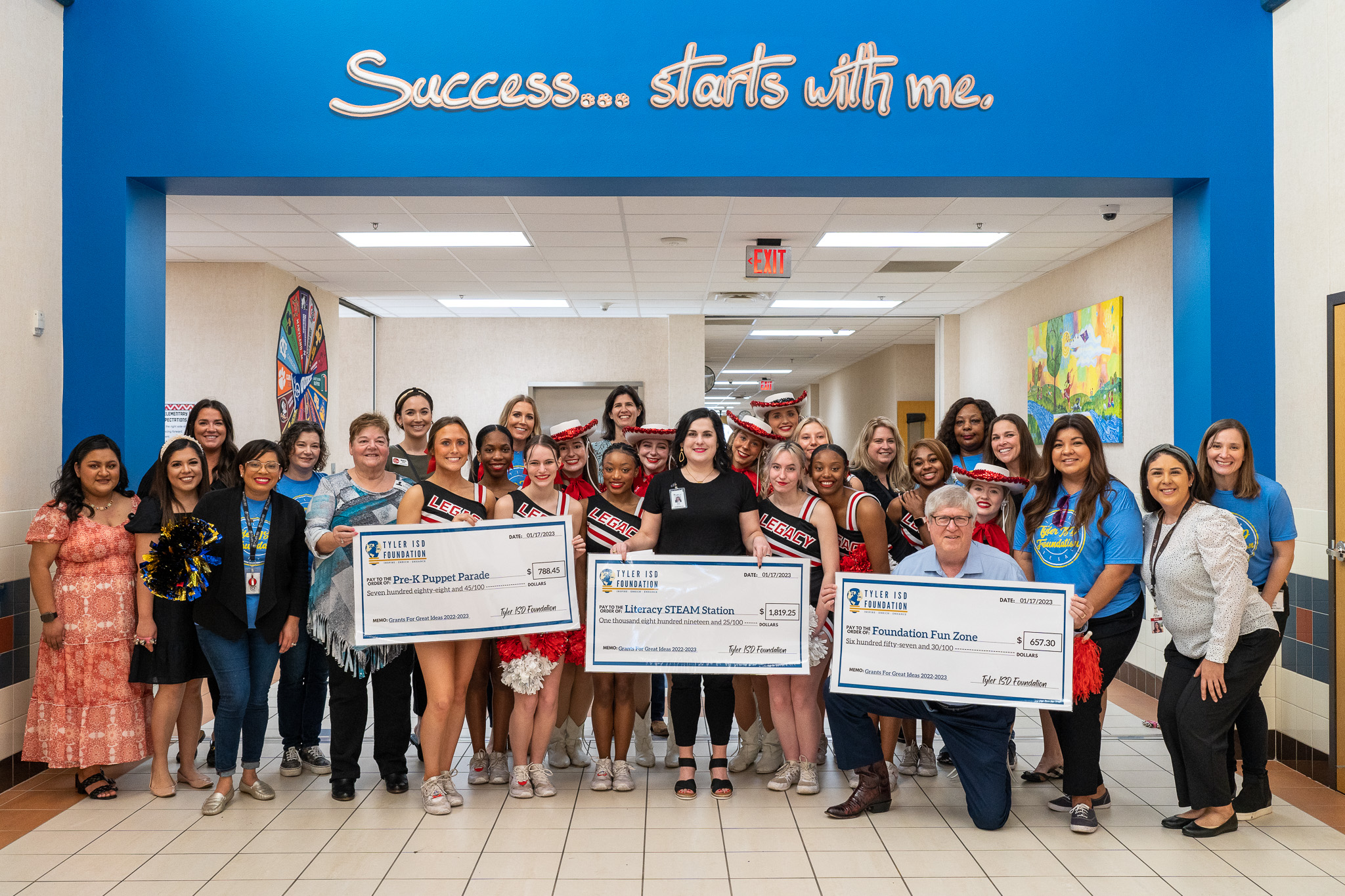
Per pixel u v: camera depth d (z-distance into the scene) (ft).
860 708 11.83
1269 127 14.87
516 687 12.07
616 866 10.36
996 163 14.87
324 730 15.96
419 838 11.14
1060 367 27.04
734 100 14.92
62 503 12.14
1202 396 14.99
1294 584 14.26
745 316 37.91
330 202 20.31
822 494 13.15
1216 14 14.88
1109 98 14.87
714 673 12.23
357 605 11.82
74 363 14.56
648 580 12.27
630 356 38.29
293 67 14.87
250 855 10.66
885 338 45.68
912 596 11.55
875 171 14.92
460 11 14.89
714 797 12.52
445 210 20.98
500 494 13.07
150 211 15.44
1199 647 11.17
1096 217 21.31
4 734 12.82
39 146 14.08
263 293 27.17
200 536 11.65
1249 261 14.87
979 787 11.42
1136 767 14.07
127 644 12.35
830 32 14.88
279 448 13.99
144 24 14.79
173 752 15.02
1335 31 13.46
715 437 12.25
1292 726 14.24
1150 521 11.76
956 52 14.87
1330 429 13.46
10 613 13.04
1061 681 11.16
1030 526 12.09
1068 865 10.46
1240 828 11.57
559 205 20.52
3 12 13.25
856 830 11.44
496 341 38.24
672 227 22.62
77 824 11.60
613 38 14.89
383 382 38.37
